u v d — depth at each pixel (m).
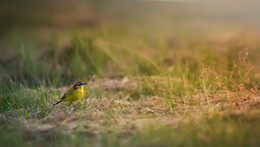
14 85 11.55
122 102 9.77
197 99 9.70
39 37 21.11
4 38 23.50
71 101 9.52
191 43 18.31
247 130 7.23
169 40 20.91
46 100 10.25
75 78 13.63
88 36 16.94
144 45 19.92
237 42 16.12
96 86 12.00
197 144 6.64
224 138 6.86
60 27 25.95
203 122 7.85
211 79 10.38
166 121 8.09
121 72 14.36
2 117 9.30
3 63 15.85
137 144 6.84
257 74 10.62
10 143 7.37
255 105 8.79
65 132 7.73
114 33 24.59
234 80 10.22
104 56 15.88
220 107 8.88
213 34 20.52
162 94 10.75
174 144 6.72
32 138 7.56
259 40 16.28
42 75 13.84
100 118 8.55
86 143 7.00
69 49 15.99
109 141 7.03
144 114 8.89
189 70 12.85
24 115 9.34
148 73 13.69
